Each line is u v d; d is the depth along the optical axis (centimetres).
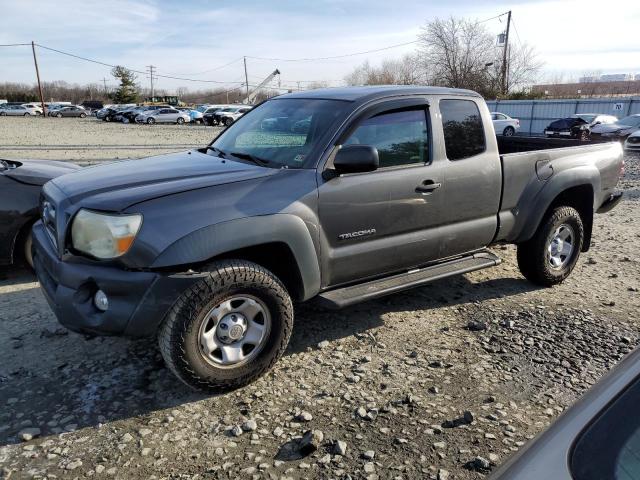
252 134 416
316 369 362
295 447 283
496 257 459
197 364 309
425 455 278
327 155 357
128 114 4619
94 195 319
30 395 325
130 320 296
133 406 316
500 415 313
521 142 633
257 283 321
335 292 373
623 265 604
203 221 304
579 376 358
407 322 438
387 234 387
